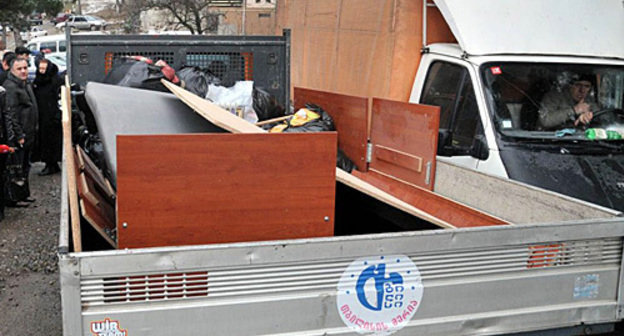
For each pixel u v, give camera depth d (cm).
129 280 265
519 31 610
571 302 330
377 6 711
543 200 401
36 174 1091
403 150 554
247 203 309
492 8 625
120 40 644
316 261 283
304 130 625
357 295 291
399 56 673
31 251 666
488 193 452
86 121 562
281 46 682
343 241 285
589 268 331
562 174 512
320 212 319
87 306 263
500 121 550
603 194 495
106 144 368
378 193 361
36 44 2798
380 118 593
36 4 3706
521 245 314
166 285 269
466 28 605
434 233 297
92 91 406
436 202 504
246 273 276
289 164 311
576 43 614
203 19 2759
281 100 687
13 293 562
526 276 318
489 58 583
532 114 562
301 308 285
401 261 296
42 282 589
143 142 291
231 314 277
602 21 636
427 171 519
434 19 673
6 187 820
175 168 297
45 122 1041
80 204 352
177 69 661
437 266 302
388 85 680
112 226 368
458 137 584
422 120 525
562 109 572
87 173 450
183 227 303
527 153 530
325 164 315
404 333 302
